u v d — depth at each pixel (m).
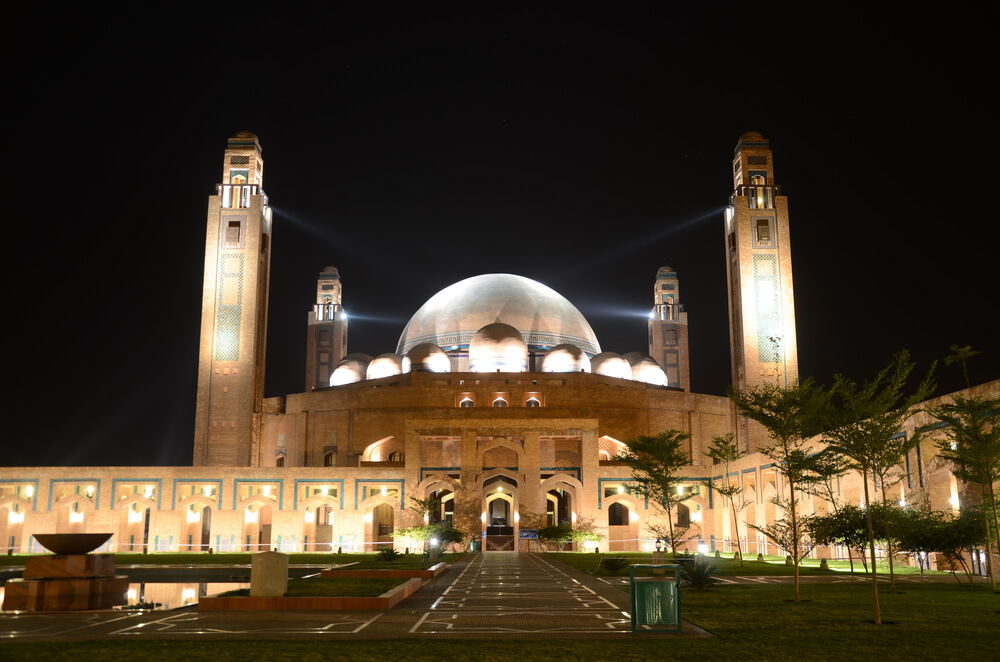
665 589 16.81
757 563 42.69
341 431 67.62
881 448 22.39
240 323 64.31
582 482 58.75
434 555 43.44
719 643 15.53
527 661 13.69
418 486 58.44
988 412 31.30
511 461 61.31
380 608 20.98
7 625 18.23
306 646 15.07
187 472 58.75
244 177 67.00
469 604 22.06
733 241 67.31
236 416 62.91
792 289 64.69
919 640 15.94
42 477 58.44
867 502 19.94
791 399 26.89
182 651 14.52
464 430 59.00
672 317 83.44
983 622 18.58
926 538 30.11
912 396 22.91
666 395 69.19
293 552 56.62
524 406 66.38
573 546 57.06
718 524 59.47
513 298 75.50
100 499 58.19
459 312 75.31
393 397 67.00
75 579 25.38
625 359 74.06
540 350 73.88
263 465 69.06
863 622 18.55
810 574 34.16
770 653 14.50
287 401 71.06
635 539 59.06
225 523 58.12
